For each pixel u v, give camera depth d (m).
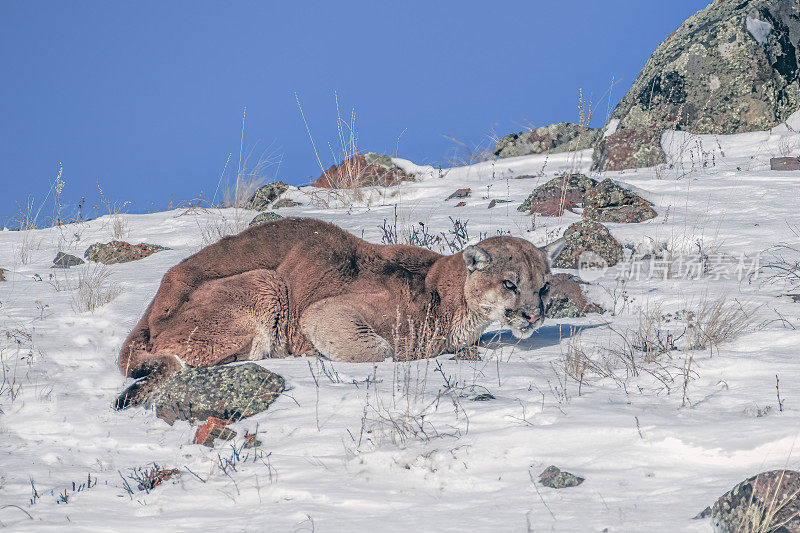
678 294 20.53
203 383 13.99
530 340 17.98
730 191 31.31
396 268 17.67
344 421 13.05
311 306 17.09
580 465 10.75
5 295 23.84
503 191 36.34
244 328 16.89
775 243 24.42
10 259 29.67
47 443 13.43
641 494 9.77
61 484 11.62
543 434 11.57
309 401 13.99
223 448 12.64
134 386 15.34
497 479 10.60
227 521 9.98
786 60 46.41
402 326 17.30
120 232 32.72
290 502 10.46
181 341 16.53
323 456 11.90
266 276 17.09
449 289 17.45
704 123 46.41
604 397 13.14
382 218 31.89
